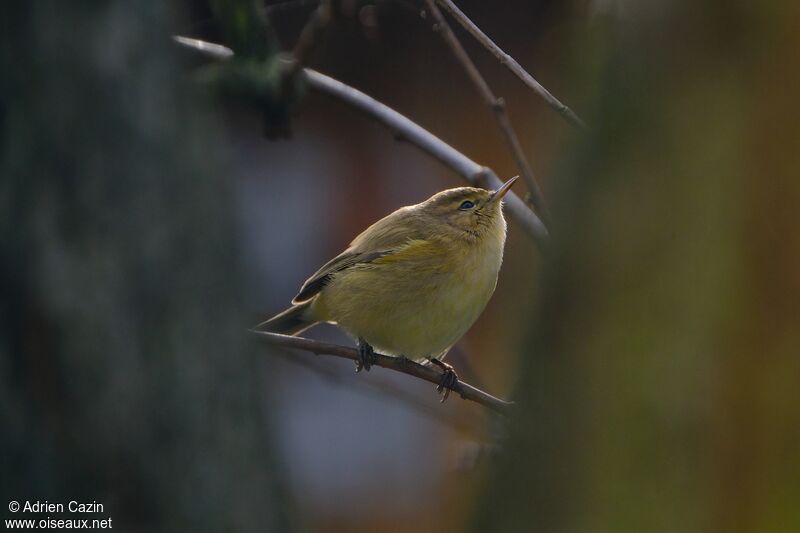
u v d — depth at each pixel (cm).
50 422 554
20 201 557
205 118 600
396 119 1243
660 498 516
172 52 588
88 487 555
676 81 527
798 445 509
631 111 532
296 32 1977
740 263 516
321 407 2352
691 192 522
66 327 553
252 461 586
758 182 517
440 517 2306
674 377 518
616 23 549
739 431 513
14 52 559
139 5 575
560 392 537
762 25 518
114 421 557
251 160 2397
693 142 523
